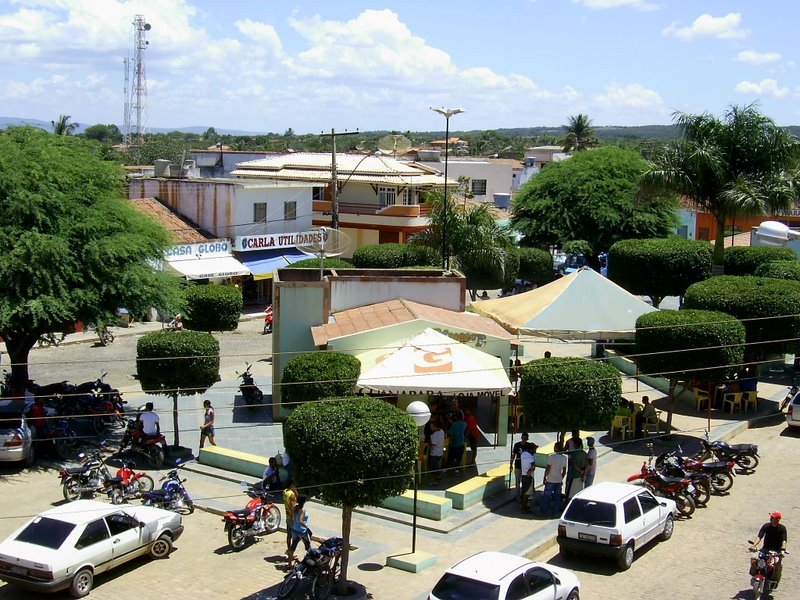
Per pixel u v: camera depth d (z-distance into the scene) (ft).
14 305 76.89
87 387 89.40
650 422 84.58
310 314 89.92
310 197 180.86
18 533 54.08
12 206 79.46
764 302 93.30
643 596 52.26
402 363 75.10
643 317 86.58
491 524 64.28
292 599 50.21
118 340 130.31
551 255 179.73
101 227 84.17
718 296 95.30
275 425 87.71
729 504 68.80
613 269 139.85
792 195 128.36
